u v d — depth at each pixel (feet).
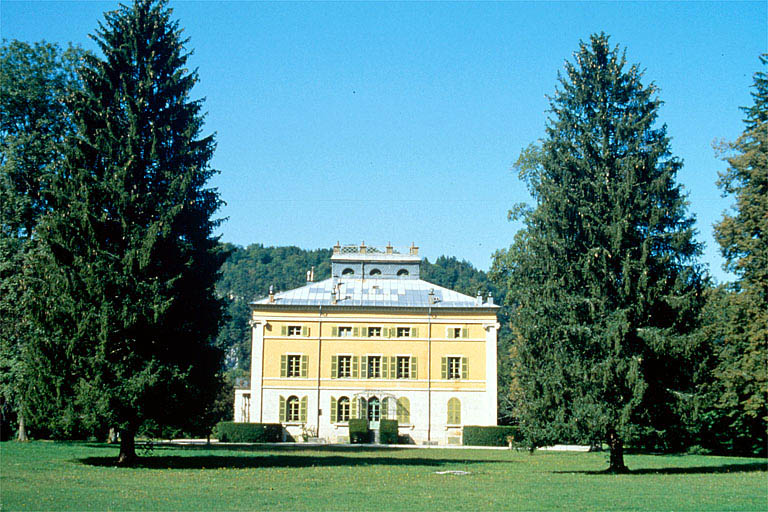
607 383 108.47
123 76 118.42
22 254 152.97
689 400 109.19
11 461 112.47
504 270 231.30
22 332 152.76
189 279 115.24
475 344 233.35
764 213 144.46
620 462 114.62
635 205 113.39
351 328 233.96
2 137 163.84
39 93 162.81
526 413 114.83
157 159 117.70
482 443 217.15
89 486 83.46
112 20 120.88
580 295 112.68
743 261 146.20
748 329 143.54
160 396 109.09
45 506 67.10
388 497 76.69
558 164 118.32
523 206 218.79
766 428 157.17
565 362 111.14
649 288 110.42
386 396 230.27
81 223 109.19
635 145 115.55
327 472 106.01
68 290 107.24
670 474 110.22
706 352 112.27
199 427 119.14
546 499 76.48
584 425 108.47
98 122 116.16
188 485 85.76
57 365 108.37
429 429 228.63
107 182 111.45
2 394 157.28
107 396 104.99
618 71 118.42
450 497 77.46
